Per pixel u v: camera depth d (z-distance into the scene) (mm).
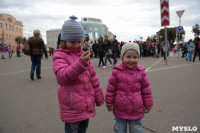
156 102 3713
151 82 5547
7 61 14969
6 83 5707
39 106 3594
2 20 72688
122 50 2146
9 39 77938
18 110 3391
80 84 1762
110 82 2158
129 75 2094
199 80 5766
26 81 5988
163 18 9914
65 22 1788
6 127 2732
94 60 14820
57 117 3072
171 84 5246
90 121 2916
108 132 2568
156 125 2736
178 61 13195
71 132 1798
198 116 3023
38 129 2668
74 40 1749
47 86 5227
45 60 15734
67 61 1771
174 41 86375
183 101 3748
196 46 12508
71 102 1719
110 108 2186
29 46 6000
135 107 2064
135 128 2129
